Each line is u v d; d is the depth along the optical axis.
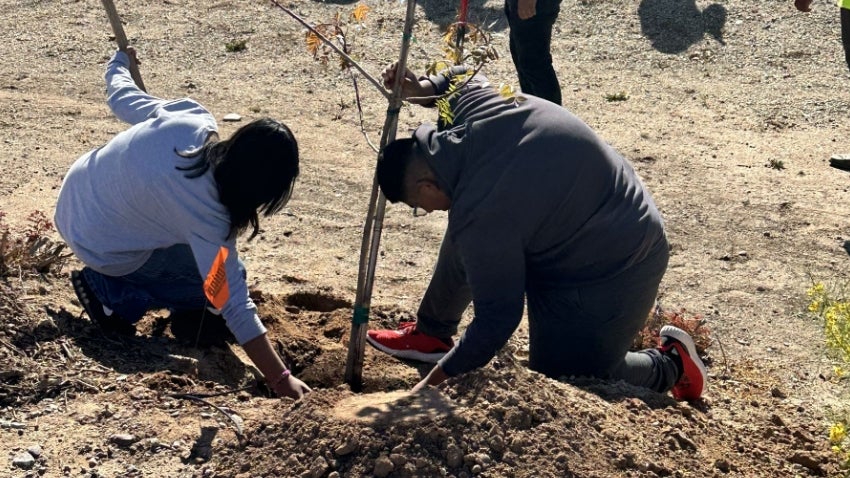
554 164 3.74
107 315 4.33
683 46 9.63
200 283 4.43
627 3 10.34
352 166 7.33
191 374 4.18
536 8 6.63
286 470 3.30
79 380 3.91
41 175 6.80
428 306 4.55
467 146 3.74
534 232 3.82
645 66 9.34
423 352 4.65
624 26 9.99
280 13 10.34
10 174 6.77
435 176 3.77
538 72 6.92
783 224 6.66
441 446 3.32
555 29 10.02
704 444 3.86
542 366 4.29
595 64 9.38
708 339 5.11
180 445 3.54
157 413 3.74
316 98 8.62
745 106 8.59
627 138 7.93
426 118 8.28
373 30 9.90
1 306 4.27
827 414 4.34
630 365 4.34
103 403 3.79
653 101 8.66
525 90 7.07
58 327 4.29
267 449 3.41
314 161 7.37
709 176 7.34
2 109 8.05
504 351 3.84
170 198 3.89
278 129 3.80
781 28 9.83
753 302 5.70
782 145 7.91
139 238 4.16
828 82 8.96
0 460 3.43
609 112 8.42
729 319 5.52
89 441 3.56
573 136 3.81
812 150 7.84
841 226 6.65
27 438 3.57
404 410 3.44
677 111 8.48
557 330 4.17
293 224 6.41
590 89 8.88
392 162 3.81
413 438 3.31
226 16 10.34
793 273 6.04
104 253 4.18
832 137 8.08
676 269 6.07
